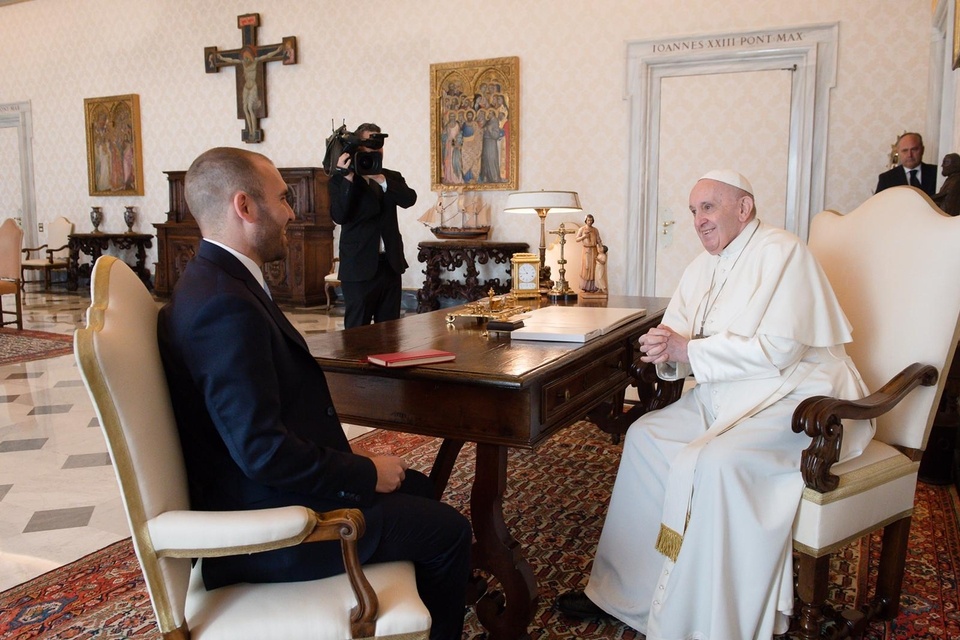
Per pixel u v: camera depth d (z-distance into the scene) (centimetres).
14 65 1241
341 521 151
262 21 1034
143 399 149
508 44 884
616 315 310
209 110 1094
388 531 174
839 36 739
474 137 912
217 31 1069
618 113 838
